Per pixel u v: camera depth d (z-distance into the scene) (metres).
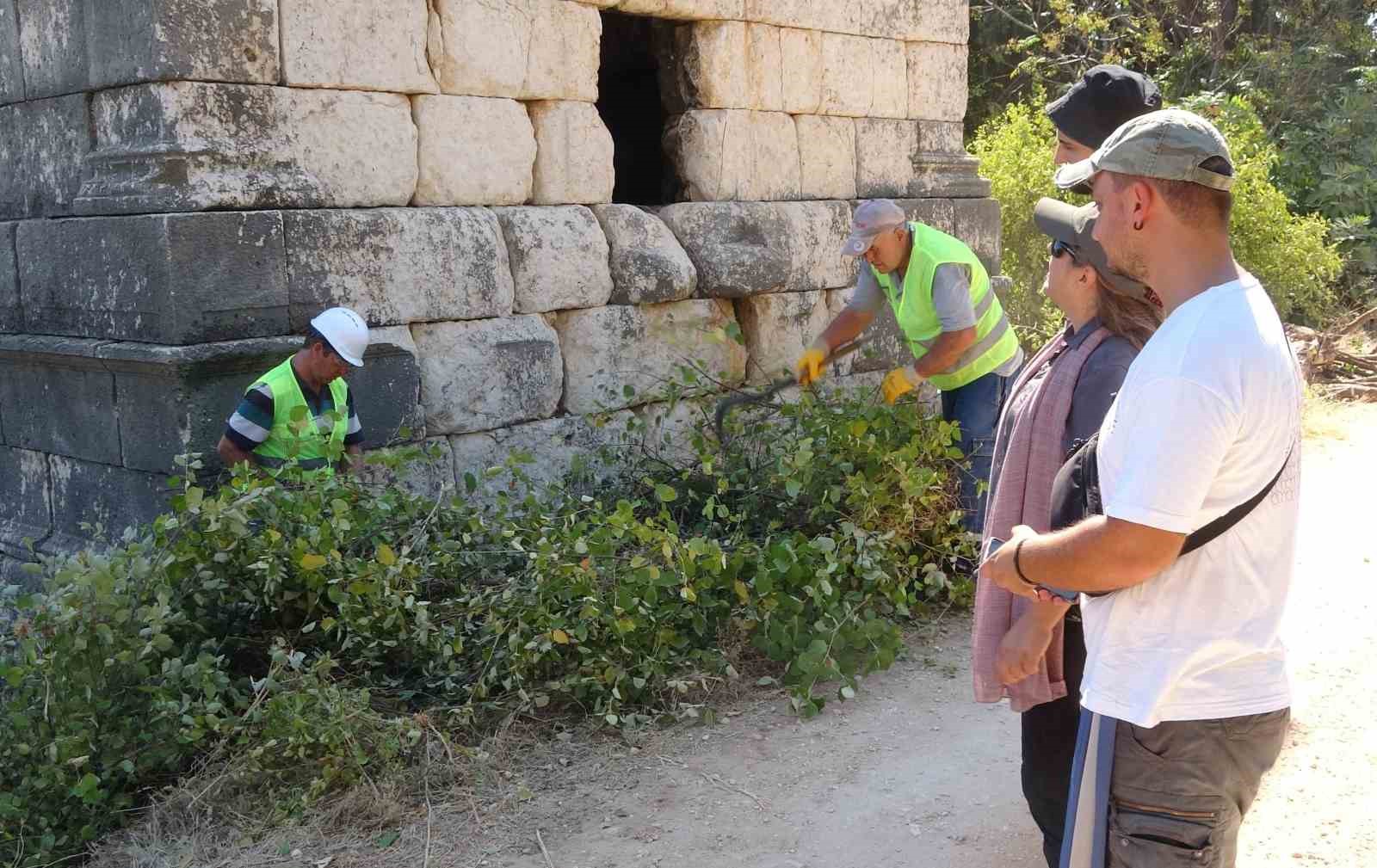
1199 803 2.07
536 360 5.96
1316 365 10.61
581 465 5.60
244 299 4.92
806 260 7.23
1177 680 2.03
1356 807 3.56
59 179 5.34
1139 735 2.08
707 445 5.77
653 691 4.36
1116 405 2.06
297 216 5.07
